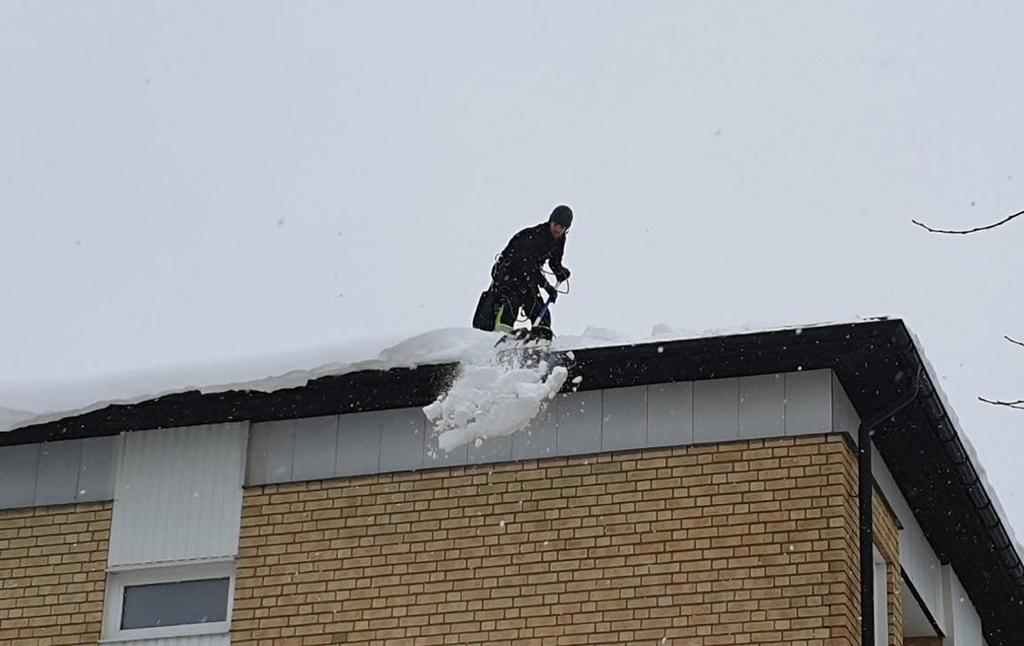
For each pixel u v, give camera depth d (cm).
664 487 2688
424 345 2773
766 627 2561
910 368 2656
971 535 3186
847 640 2528
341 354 2792
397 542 2769
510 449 2775
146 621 2861
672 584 2627
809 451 2650
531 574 2691
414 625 2711
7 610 2900
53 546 2927
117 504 2923
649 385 2756
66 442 3000
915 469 2970
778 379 2706
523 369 2748
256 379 2812
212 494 2884
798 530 2605
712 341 2659
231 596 2822
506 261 3081
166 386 2859
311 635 2748
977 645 3512
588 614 2642
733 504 2648
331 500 2825
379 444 2842
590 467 2728
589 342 2748
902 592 3056
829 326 2619
